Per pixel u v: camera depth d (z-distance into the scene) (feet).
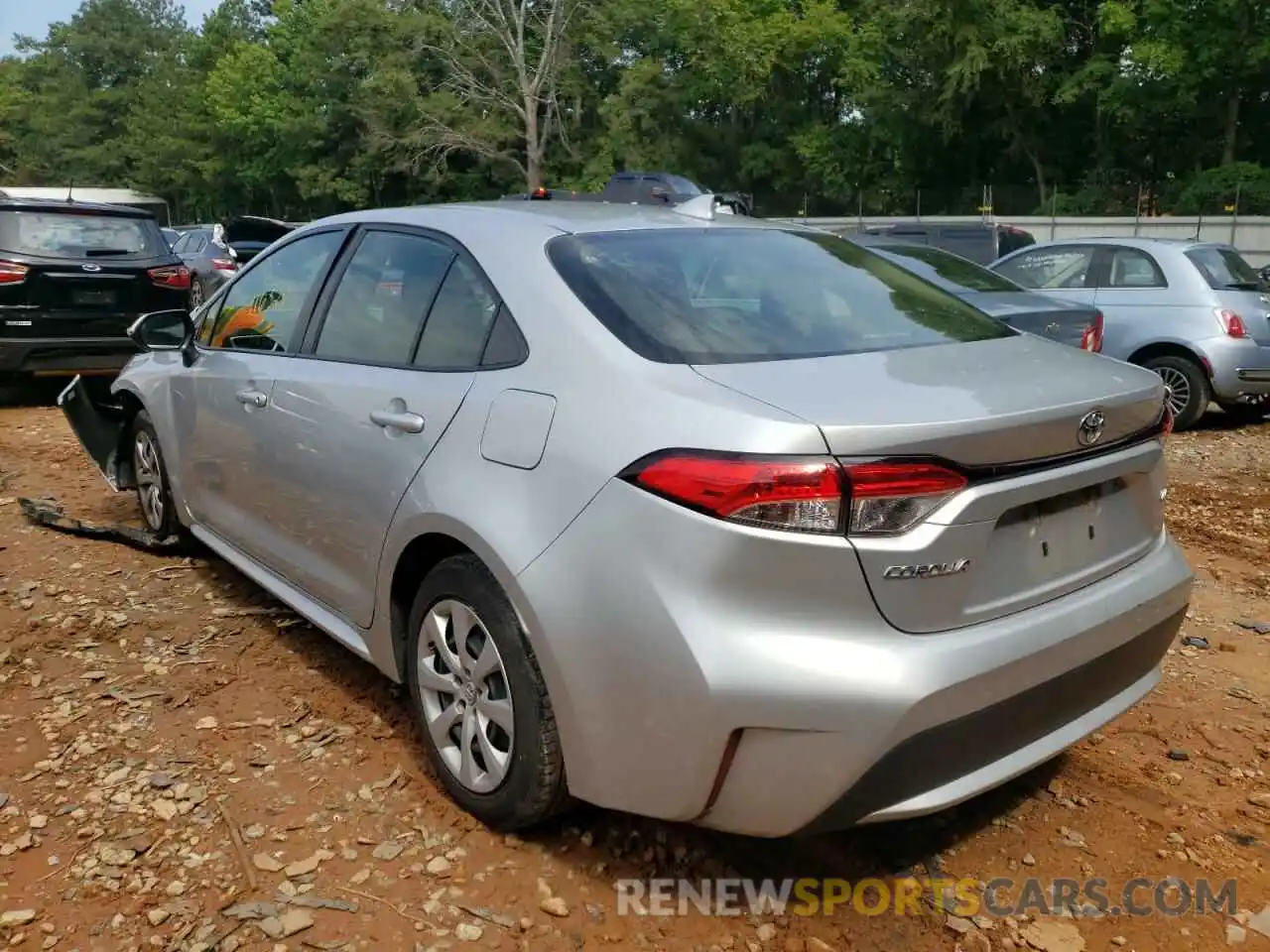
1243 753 11.82
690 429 8.08
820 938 8.68
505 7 137.18
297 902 8.89
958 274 27.71
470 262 10.82
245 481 13.73
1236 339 30.63
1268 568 18.80
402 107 140.26
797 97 140.26
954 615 8.05
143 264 31.68
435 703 10.38
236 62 182.91
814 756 7.71
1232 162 110.32
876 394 8.29
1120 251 32.58
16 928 8.56
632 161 133.80
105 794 10.43
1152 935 8.81
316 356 12.53
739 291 10.31
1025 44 109.91
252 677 13.09
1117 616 9.12
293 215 193.16
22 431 27.91
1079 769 11.41
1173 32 105.40
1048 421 8.33
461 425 9.86
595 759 8.57
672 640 7.90
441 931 8.61
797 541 7.61
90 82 312.09
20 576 16.39
